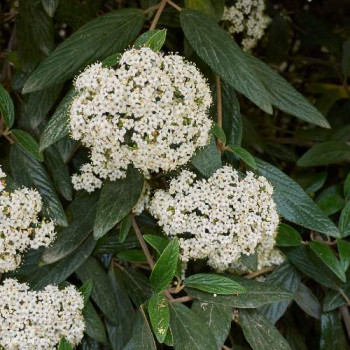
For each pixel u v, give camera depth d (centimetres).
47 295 86
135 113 82
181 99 84
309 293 98
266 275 100
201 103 86
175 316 85
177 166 87
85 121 83
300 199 92
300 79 129
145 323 85
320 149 100
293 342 102
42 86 86
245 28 107
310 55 132
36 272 90
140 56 83
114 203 88
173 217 86
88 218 91
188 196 86
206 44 88
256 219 86
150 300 83
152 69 82
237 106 94
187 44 95
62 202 95
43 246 92
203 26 89
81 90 84
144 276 95
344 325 104
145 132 83
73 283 95
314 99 129
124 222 91
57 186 92
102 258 95
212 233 86
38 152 88
